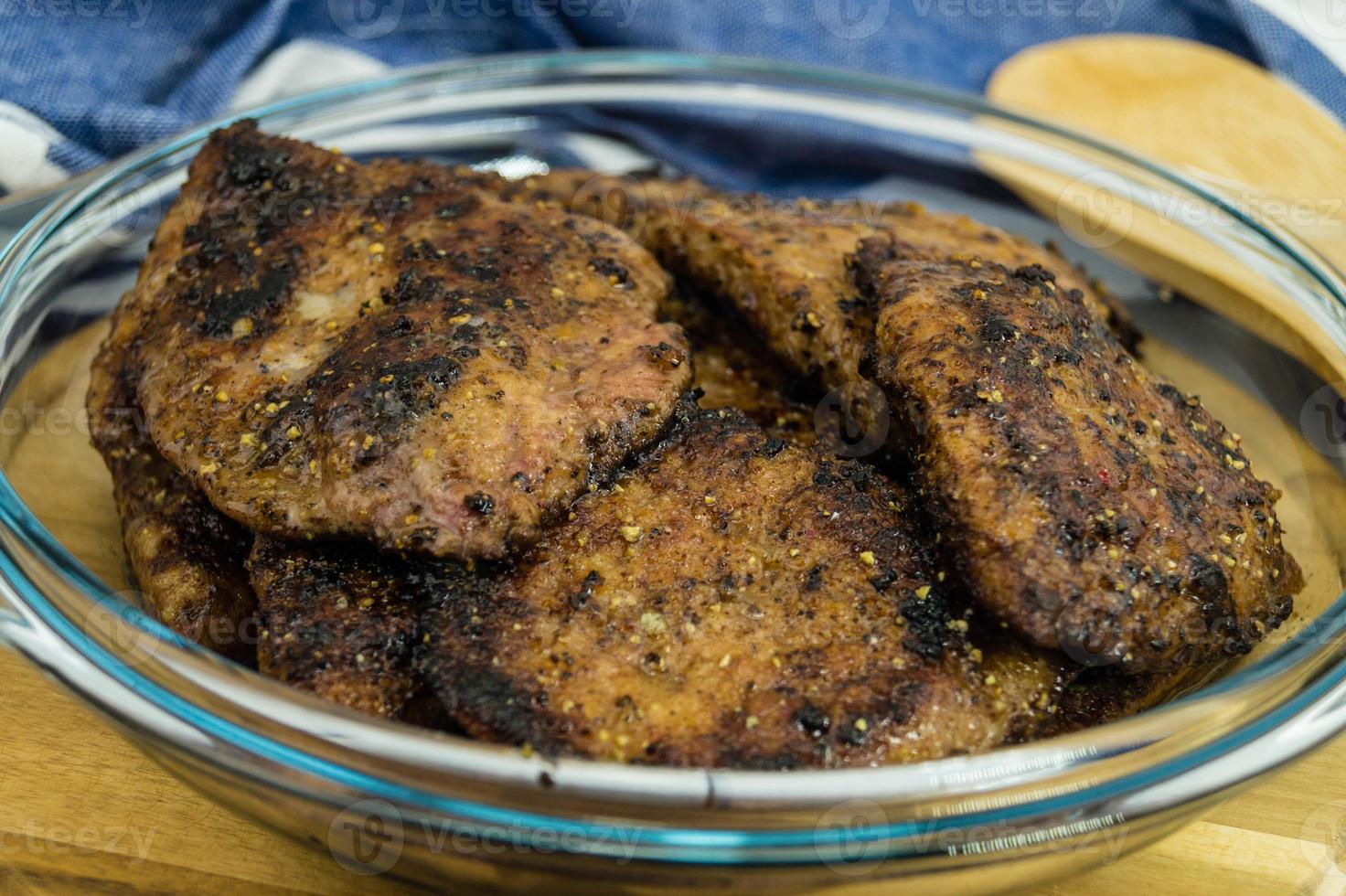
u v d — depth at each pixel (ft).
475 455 1.05
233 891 1.06
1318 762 1.14
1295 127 1.75
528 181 1.41
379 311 1.15
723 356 1.28
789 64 1.54
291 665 1.03
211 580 1.15
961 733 1.01
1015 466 1.04
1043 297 1.14
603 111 1.58
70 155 1.58
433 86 1.50
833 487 1.10
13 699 1.15
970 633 1.05
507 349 1.10
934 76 1.89
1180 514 1.06
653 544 1.07
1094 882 1.07
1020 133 1.48
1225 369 1.31
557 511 1.07
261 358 1.13
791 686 1.01
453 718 1.00
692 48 1.83
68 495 1.24
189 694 0.96
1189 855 1.09
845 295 1.22
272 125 1.42
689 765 0.97
